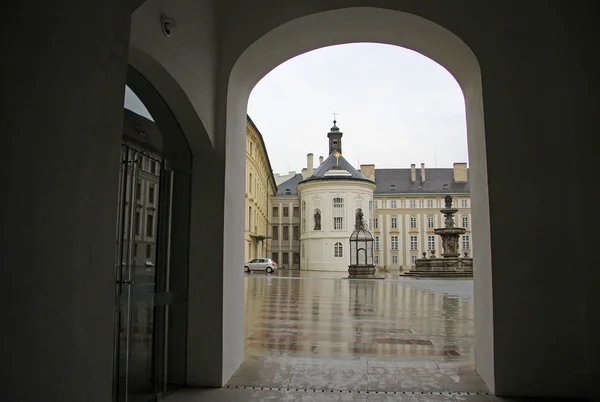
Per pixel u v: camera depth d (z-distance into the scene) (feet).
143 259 13.96
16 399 6.82
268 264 136.87
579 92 15.35
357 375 17.63
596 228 14.79
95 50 8.57
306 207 191.72
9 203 6.88
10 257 6.84
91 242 8.26
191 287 16.75
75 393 7.82
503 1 16.43
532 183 15.71
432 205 258.37
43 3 7.55
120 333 12.52
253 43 17.49
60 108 7.76
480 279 17.02
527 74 16.10
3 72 6.91
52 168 7.56
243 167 19.65
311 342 24.14
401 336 26.14
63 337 7.60
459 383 16.58
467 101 18.49
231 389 15.93
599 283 14.65
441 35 17.12
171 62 13.82
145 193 14.16
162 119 15.24
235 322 18.21
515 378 15.25
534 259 15.47
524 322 15.35
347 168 193.98
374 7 16.72
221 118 17.24
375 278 97.81
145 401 13.93
